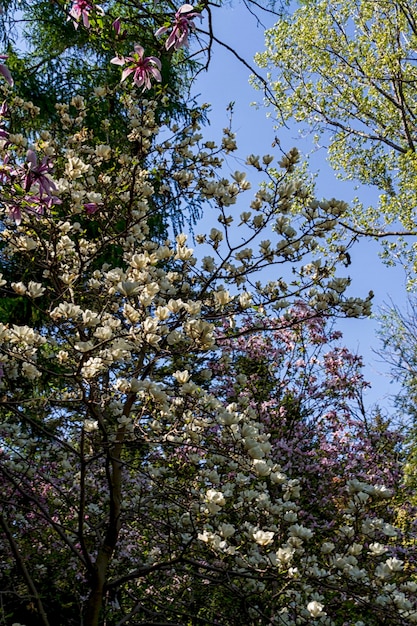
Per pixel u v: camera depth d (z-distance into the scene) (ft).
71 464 16.28
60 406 12.97
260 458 9.79
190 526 12.23
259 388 22.03
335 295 11.91
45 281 19.01
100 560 10.82
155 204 24.58
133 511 11.76
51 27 24.21
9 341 9.38
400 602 9.33
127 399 11.63
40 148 10.66
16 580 14.99
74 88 24.62
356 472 21.99
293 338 22.80
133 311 9.04
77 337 11.40
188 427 10.73
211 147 14.33
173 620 13.08
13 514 14.38
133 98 15.08
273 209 12.09
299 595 11.21
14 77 23.08
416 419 31.19
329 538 16.75
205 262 12.82
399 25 39.40
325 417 23.15
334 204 12.13
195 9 10.11
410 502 20.76
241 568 11.69
